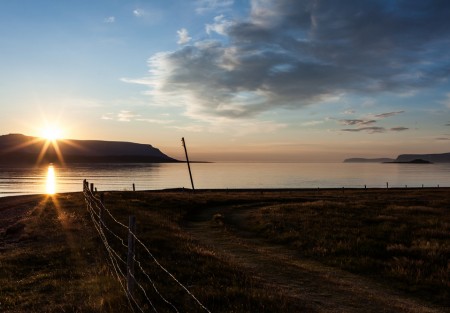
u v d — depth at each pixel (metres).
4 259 15.15
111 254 14.34
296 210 34.38
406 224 25.95
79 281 11.77
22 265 14.24
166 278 12.05
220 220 30.36
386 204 41.25
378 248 19.16
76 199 36.88
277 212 33.53
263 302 10.30
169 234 20.48
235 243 21.30
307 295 12.18
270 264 16.36
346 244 19.62
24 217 28.92
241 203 46.38
